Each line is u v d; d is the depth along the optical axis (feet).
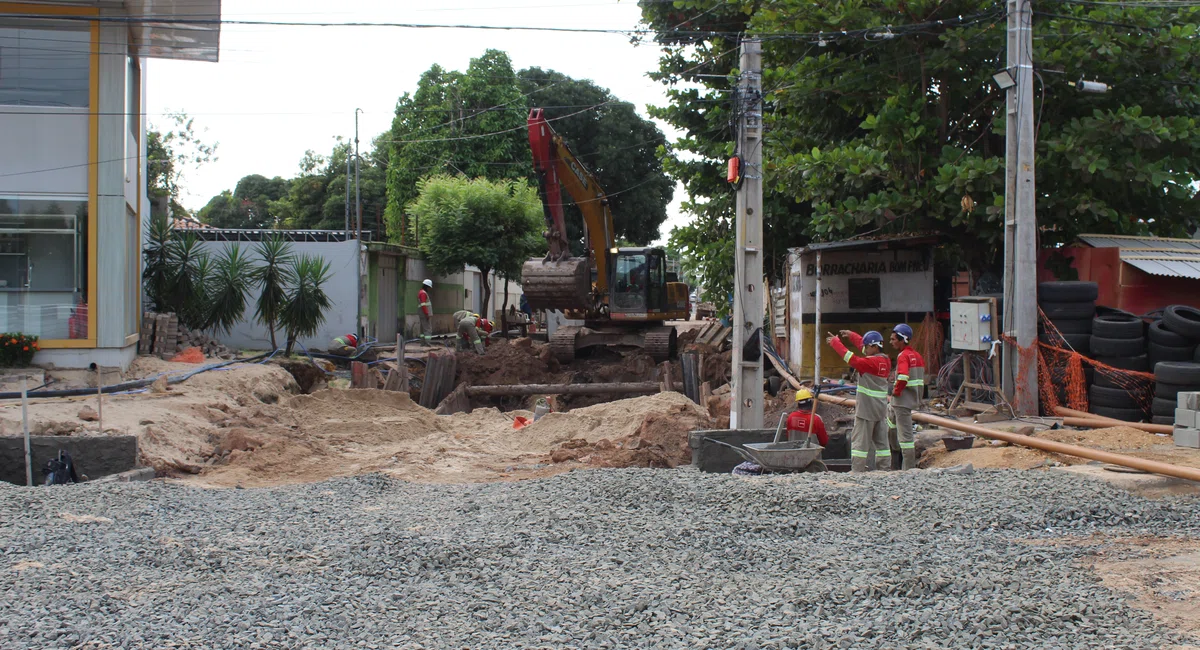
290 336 78.54
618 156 166.91
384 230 179.63
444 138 152.97
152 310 73.46
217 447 46.24
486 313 134.00
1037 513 26.84
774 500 28.22
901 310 63.21
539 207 132.87
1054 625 16.88
